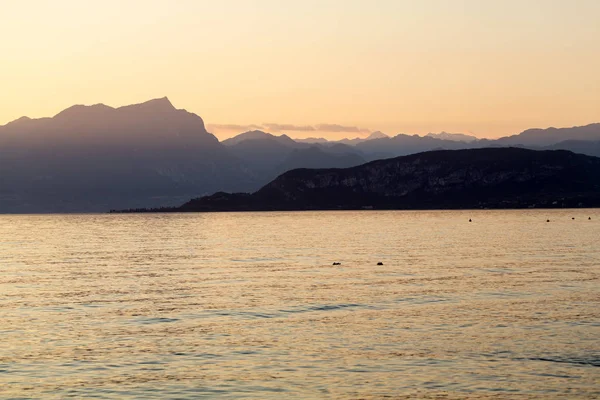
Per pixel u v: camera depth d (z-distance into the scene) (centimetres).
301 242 16162
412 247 13875
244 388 3728
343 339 4781
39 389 3741
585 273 8475
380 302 6375
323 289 7344
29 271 9831
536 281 7731
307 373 3981
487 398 3519
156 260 11538
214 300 6675
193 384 3809
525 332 4881
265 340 4797
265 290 7331
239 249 14025
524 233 18650
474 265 9781
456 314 5650
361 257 11525
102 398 3597
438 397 3544
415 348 4491
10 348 4628
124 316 5831
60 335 5041
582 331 4878
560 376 3831
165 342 4781
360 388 3697
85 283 8244
